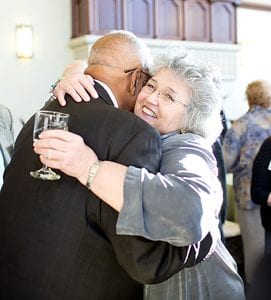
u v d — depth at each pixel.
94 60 1.14
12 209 1.03
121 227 0.88
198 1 4.85
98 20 4.26
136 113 1.13
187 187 0.88
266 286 1.50
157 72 1.13
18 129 4.37
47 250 0.97
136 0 4.46
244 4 5.52
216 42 4.99
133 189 0.87
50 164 0.88
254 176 2.56
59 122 0.91
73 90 1.06
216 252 1.16
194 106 1.09
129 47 1.13
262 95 3.25
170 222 0.86
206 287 1.14
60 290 0.96
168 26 4.67
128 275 1.03
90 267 0.97
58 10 4.47
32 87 4.43
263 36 5.80
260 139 3.22
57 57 4.51
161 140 1.06
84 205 0.95
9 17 4.29
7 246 1.02
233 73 5.12
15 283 1.00
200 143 1.03
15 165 1.08
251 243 3.21
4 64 4.30
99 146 0.96
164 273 0.94
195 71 1.09
